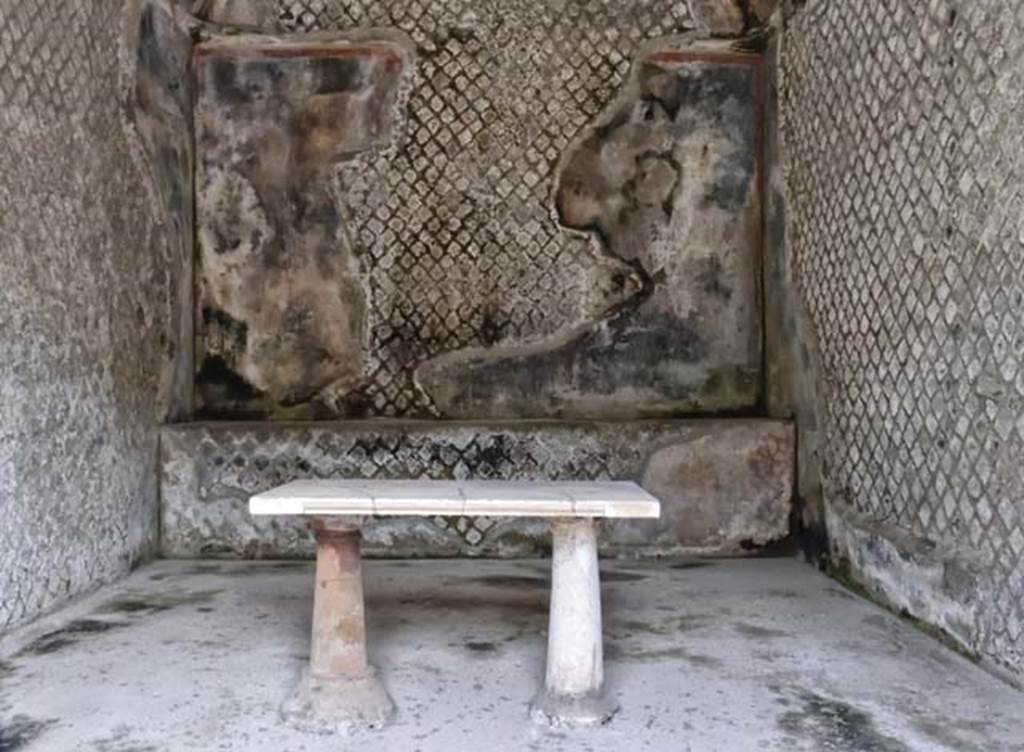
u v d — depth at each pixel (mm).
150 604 3389
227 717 2305
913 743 2145
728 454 4270
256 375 4672
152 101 4191
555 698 2285
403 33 4691
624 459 4270
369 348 4672
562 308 4684
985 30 2678
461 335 4680
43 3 3252
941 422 2965
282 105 4695
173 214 4398
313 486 2541
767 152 4578
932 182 2982
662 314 4672
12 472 2988
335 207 4699
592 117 4684
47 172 3248
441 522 4242
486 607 3328
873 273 3414
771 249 4520
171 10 4398
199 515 4230
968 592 2768
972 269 2762
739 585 3705
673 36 4684
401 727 2242
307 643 2904
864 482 3533
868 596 3465
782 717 2305
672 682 2555
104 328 3672
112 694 2459
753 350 4672
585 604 2309
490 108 4699
